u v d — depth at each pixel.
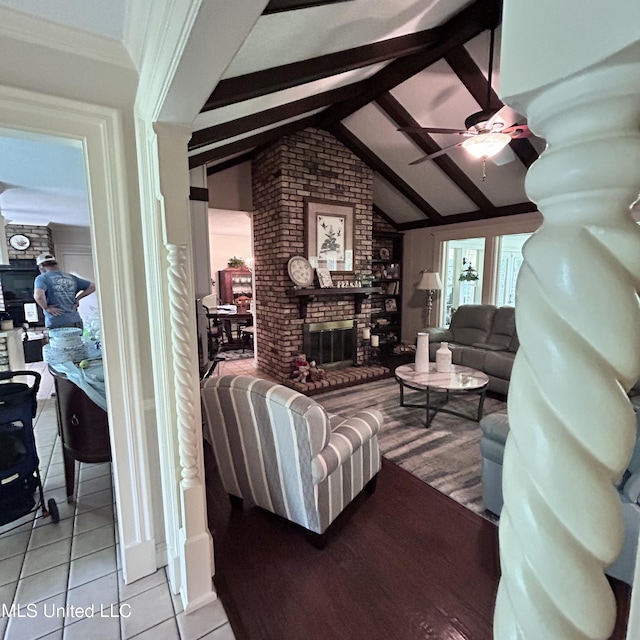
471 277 6.14
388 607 1.55
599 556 0.38
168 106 1.16
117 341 1.57
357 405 3.88
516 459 0.42
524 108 0.41
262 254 5.05
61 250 6.62
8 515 1.88
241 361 6.01
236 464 2.03
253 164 5.09
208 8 0.73
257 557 1.82
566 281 0.37
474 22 2.67
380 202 6.27
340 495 1.92
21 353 4.29
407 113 4.01
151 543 1.72
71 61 1.37
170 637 1.42
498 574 1.71
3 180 3.31
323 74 2.38
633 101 0.34
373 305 6.68
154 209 1.39
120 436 1.62
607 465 0.37
